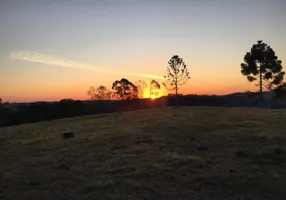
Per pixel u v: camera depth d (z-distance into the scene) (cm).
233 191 1263
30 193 1286
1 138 3191
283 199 1179
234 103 8131
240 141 2191
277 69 5712
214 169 1537
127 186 1328
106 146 2200
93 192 1277
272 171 1495
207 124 2970
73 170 1616
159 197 1208
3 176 1549
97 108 8269
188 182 1368
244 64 5912
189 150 1983
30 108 7569
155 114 4103
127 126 3148
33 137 2991
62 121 4406
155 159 1750
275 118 3341
